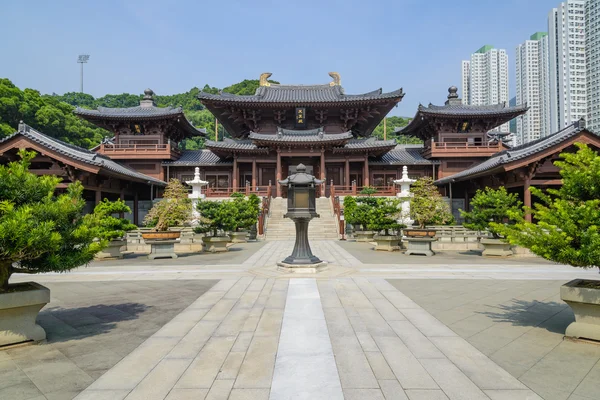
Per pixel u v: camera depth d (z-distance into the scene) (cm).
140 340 716
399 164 5191
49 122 6512
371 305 955
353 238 3097
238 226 2722
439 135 5150
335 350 654
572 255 676
